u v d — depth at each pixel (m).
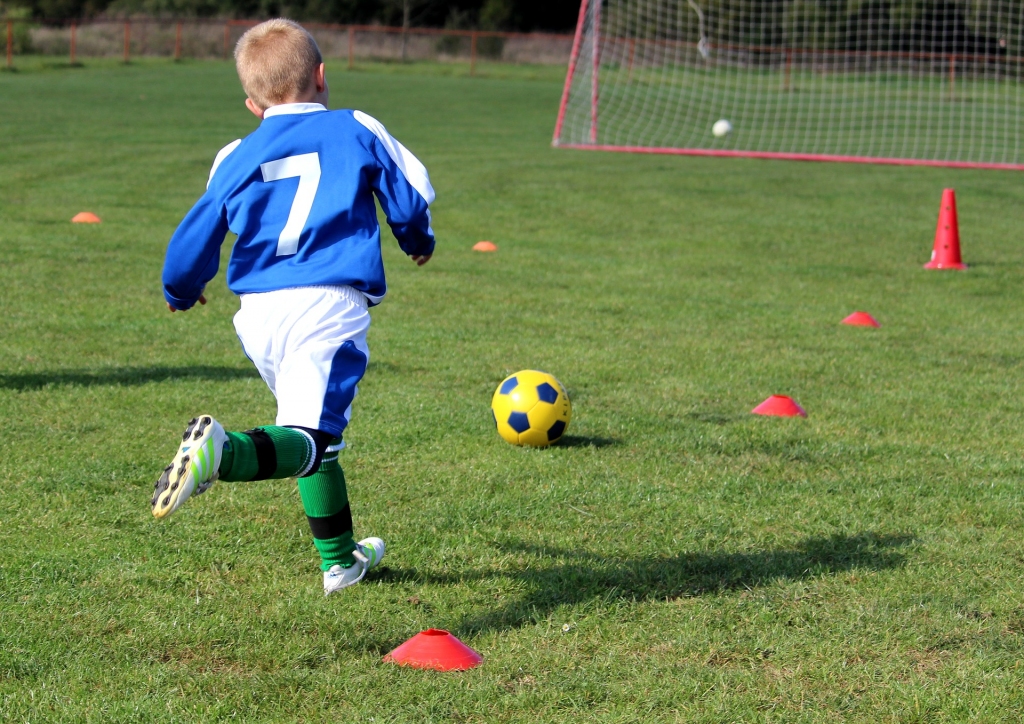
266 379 3.96
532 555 4.58
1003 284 12.37
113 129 25.16
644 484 5.57
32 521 4.80
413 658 3.60
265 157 3.84
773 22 44.34
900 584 4.34
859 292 11.73
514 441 6.18
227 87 38.03
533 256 13.27
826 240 15.07
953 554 4.70
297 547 4.61
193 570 4.34
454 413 6.78
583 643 3.77
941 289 12.02
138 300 9.84
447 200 17.41
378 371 7.81
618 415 6.91
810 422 6.89
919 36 42.16
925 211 18.06
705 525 5.00
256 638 3.75
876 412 7.19
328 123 3.92
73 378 7.24
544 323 9.69
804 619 4.00
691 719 3.28
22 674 3.47
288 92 4.00
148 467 5.57
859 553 4.70
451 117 32.00
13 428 6.14
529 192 18.56
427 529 4.85
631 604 4.09
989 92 40.31
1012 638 3.89
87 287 10.29
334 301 3.72
